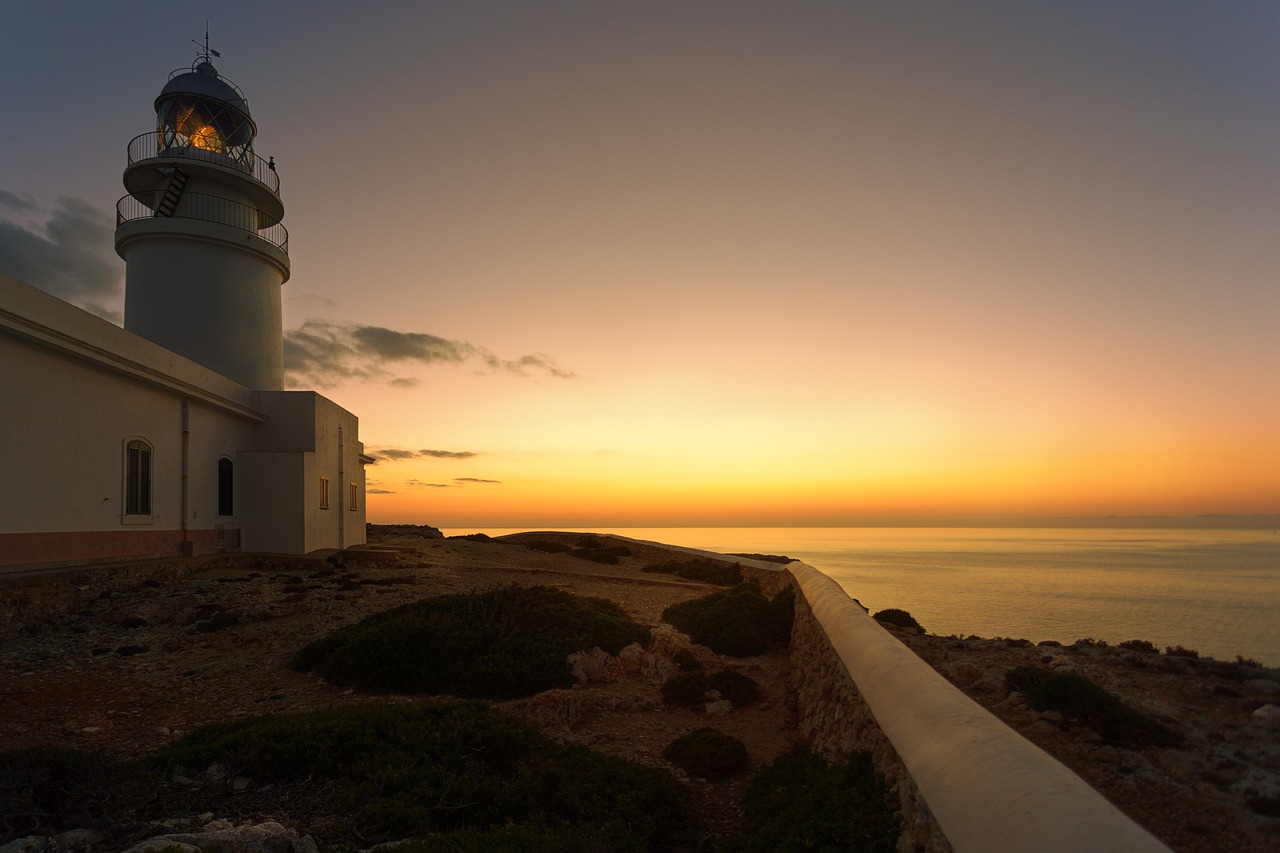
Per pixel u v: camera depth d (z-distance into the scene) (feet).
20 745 26.73
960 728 13.74
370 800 20.31
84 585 49.73
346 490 96.99
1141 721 20.33
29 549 47.32
